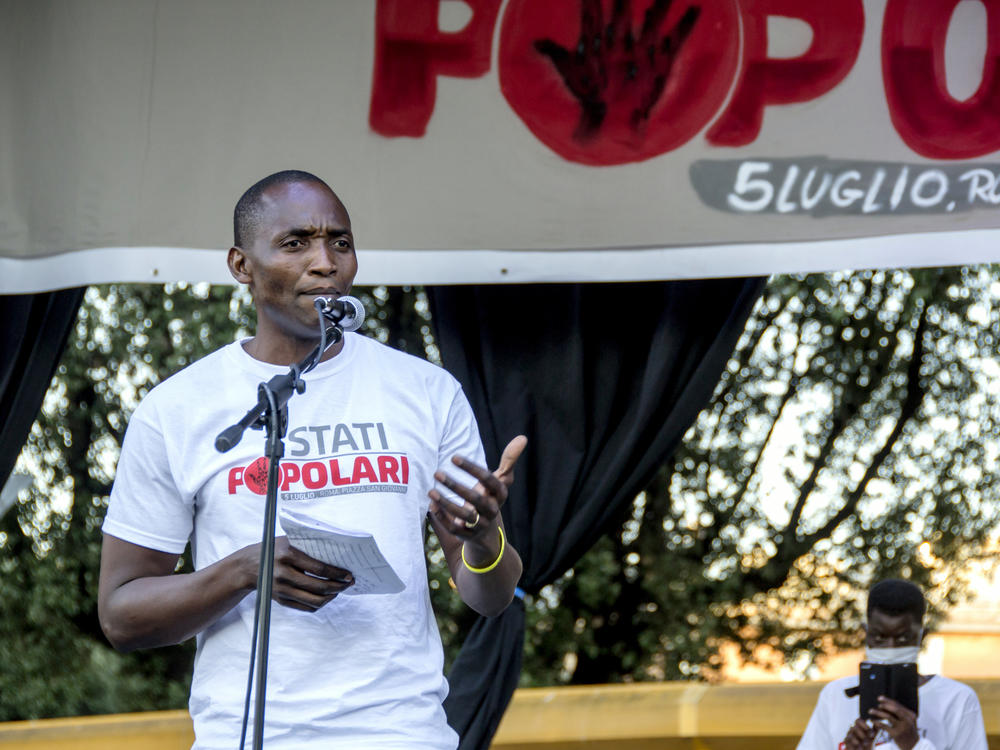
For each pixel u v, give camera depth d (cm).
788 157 866
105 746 990
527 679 1527
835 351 1512
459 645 1479
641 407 851
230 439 418
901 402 1516
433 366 500
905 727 757
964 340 1512
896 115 862
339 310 469
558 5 886
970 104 860
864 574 1551
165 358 1470
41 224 884
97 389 1482
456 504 432
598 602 1541
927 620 1548
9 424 876
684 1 879
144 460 471
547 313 872
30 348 888
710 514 1532
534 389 860
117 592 457
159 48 895
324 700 434
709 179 869
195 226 884
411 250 876
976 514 1529
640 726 1027
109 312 1470
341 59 894
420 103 889
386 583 425
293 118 891
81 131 889
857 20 865
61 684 1488
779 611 1559
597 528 844
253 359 483
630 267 864
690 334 862
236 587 432
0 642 1481
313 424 462
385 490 456
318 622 441
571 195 876
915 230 853
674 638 1536
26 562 1488
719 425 1529
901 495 1533
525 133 884
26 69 893
